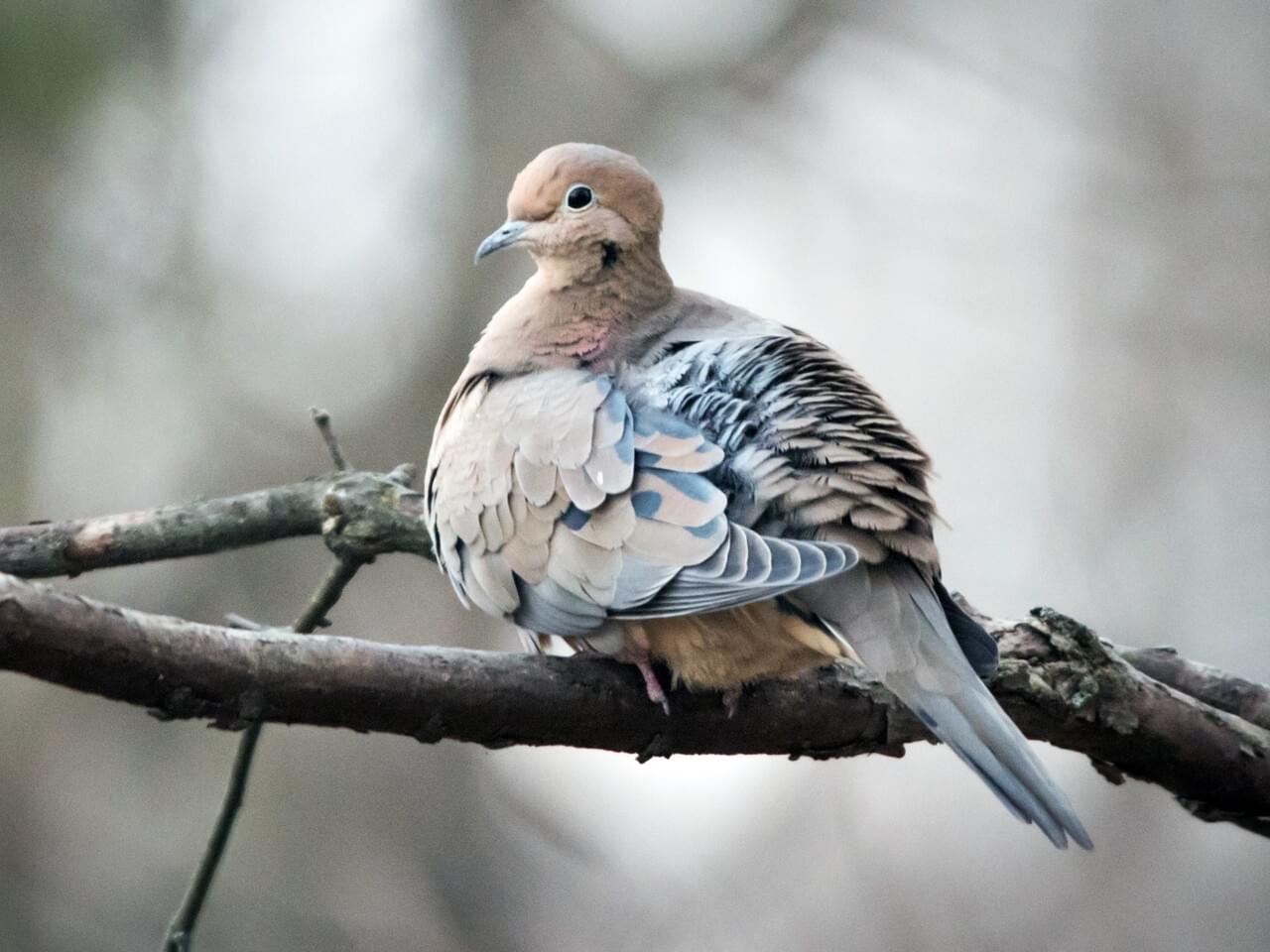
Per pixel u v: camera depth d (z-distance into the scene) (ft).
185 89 49.01
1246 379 53.98
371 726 20.40
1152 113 56.44
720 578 21.40
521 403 24.85
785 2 54.85
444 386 50.39
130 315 49.01
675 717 22.98
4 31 40.32
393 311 51.42
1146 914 49.29
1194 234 55.11
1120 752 24.89
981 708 20.56
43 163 46.24
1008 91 56.75
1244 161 55.52
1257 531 52.54
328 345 50.93
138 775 47.78
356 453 49.88
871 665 21.21
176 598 48.19
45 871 46.75
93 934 46.03
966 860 49.78
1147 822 50.16
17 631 17.88
